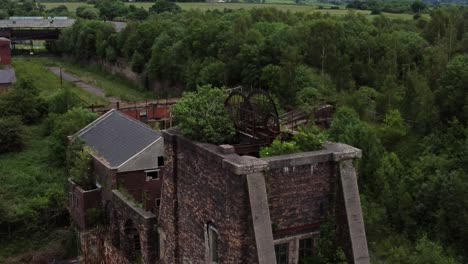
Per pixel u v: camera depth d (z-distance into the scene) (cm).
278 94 6112
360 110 5334
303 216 1906
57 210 4184
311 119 4859
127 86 9625
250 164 1752
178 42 8519
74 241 3856
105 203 3453
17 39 12362
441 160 4341
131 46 9744
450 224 3862
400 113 5184
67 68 11194
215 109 2084
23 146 5822
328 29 6762
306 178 1888
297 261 1925
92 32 11250
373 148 4431
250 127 2145
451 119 4925
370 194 4312
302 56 6506
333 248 1941
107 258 3197
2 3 16575
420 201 4134
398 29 7606
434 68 5678
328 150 1953
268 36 7156
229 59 7238
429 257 3581
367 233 4003
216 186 1888
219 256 1919
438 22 7125
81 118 5284
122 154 3569
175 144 2153
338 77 6275
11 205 4172
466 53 6088
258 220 1753
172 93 8338
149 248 2617
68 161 3997
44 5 17912
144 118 5428
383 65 6231
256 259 1756
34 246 4022
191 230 2106
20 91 6819
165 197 2280
